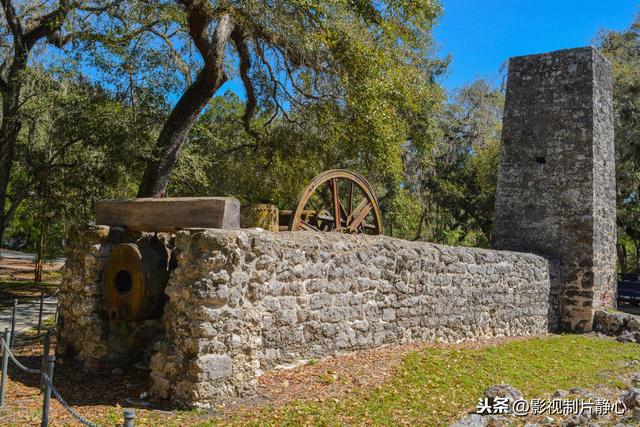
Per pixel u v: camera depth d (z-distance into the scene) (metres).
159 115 12.93
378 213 11.20
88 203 17.00
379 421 5.73
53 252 25.64
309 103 13.64
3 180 14.97
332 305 7.73
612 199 14.77
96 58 12.58
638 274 19.06
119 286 7.24
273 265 6.85
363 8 12.62
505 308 11.53
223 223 6.54
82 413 5.58
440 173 26.81
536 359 9.51
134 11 11.66
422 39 16.88
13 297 15.76
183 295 6.04
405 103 13.44
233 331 6.09
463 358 8.62
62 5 11.87
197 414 5.60
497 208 14.78
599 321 13.34
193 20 10.78
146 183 11.30
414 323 9.18
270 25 11.16
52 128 14.99
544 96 14.43
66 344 7.55
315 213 10.34
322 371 7.14
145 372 7.06
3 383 5.77
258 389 6.35
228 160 17.59
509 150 14.78
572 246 13.64
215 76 10.85
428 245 9.83
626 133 20.28
